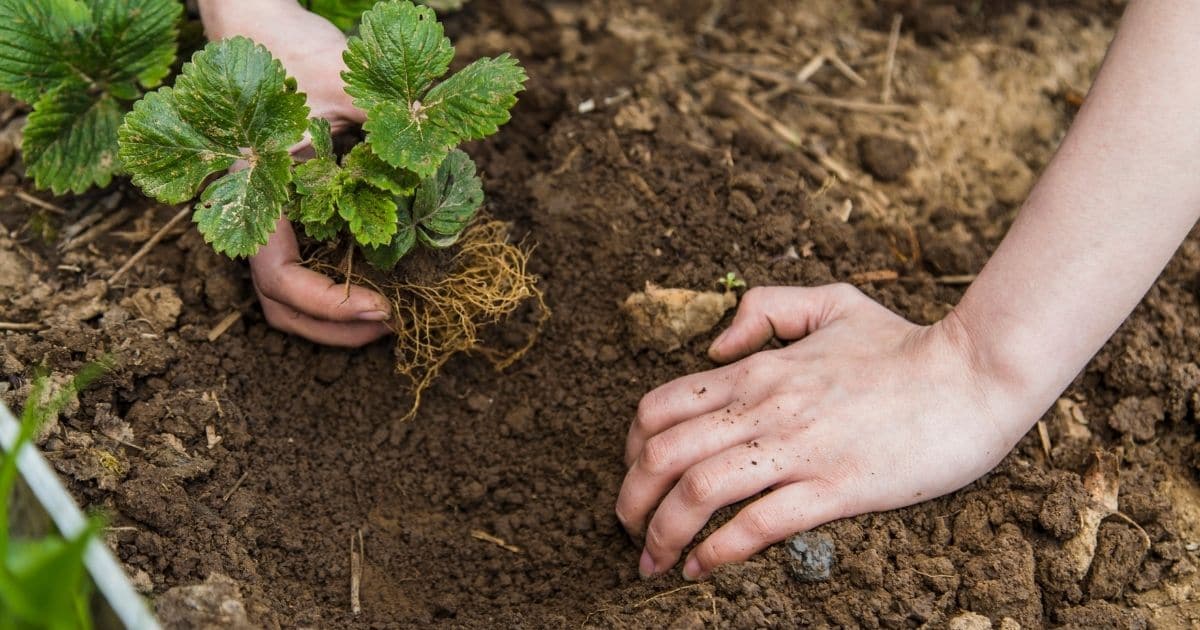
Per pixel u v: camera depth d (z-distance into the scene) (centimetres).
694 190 115
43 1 106
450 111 96
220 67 95
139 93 110
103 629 86
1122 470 105
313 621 98
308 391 108
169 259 110
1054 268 96
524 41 125
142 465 100
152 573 96
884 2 131
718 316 109
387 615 101
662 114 119
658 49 126
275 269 102
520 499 107
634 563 103
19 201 111
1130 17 95
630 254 113
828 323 106
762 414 100
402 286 104
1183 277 110
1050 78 126
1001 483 101
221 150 96
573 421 109
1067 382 98
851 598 97
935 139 121
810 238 113
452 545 105
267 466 105
